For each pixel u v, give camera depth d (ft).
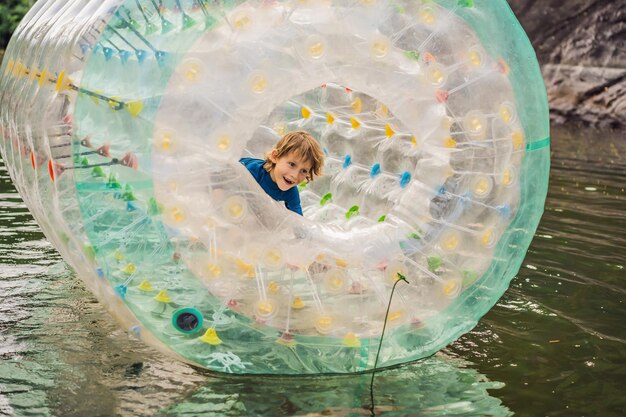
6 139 10.17
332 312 8.28
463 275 8.70
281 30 8.19
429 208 8.65
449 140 8.60
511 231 8.95
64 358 8.46
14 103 9.68
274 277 8.11
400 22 8.51
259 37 8.10
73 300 10.25
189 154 7.79
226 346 8.18
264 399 7.70
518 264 9.14
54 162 7.91
